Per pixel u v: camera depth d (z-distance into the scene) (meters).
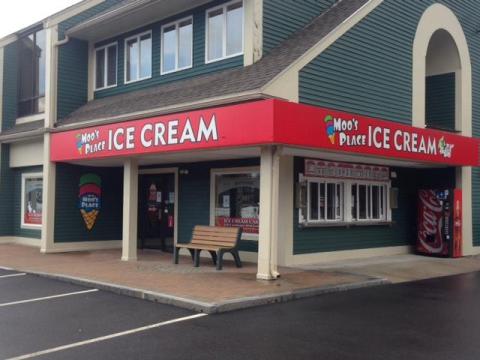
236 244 11.81
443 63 16.53
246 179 13.20
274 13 12.78
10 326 7.17
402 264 13.48
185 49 14.29
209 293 8.81
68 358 5.84
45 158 15.30
